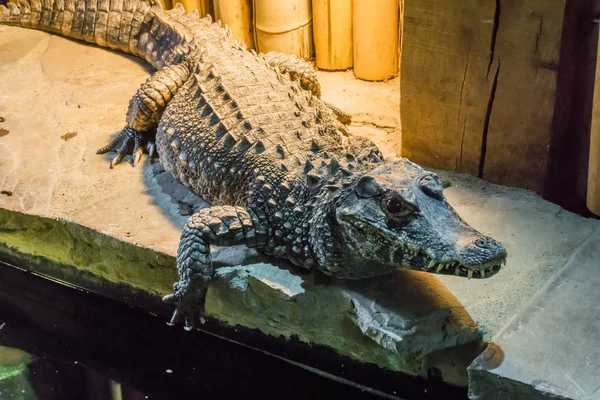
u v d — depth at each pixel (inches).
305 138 63.1
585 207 64.3
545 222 62.0
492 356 53.3
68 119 76.0
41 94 79.2
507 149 65.1
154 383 63.6
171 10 82.8
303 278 59.4
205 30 78.4
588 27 60.5
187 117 67.2
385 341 55.7
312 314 59.1
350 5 78.4
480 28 62.7
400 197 54.4
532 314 55.3
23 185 68.9
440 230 54.1
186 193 67.6
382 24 76.5
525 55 62.1
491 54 63.0
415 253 54.6
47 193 68.1
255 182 60.9
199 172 65.2
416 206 54.4
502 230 61.6
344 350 59.7
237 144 63.3
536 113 63.2
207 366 64.6
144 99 70.5
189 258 59.1
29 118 76.1
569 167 63.9
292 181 59.8
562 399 51.4
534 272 58.4
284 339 61.3
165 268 62.9
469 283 58.0
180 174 67.2
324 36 80.0
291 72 74.5
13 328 67.9
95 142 73.3
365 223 55.1
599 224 61.4
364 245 55.7
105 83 80.7
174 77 71.6
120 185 68.7
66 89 79.9
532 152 64.3
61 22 87.5
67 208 66.6
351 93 78.0
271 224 59.8
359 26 77.2
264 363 63.0
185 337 65.0
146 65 83.6
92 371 64.6
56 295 69.3
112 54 85.4
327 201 57.2
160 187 68.4
